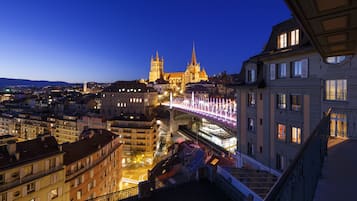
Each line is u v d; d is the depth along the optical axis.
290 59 22.72
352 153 10.70
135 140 106.38
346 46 10.54
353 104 17.33
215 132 108.00
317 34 8.68
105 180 59.81
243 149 30.14
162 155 109.06
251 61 27.84
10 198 36.50
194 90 179.88
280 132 24.23
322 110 19.61
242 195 16.03
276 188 3.03
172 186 17.22
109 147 63.72
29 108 196.38
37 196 40.31
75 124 125.44
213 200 15.49
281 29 25.16
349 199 5.70
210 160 47.06
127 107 151.50
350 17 6.88
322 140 9.09
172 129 134.88
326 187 6.48
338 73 18.41
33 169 40.22
